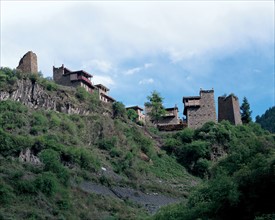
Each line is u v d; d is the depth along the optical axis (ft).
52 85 357.20
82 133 320.50
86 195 220.02
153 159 341.00
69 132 309.83
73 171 248.11
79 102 364.38
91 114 357.20
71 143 293.02
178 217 151.64
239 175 142.92
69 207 198.59
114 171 286.05
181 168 343.87
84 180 247.70
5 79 333.21
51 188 202.59
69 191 214.48
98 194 227.81
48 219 180.24
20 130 278.67
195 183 314.55
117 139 329.31
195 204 152.15
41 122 298.76
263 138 189.06
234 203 135.64
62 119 322.96
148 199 254.06
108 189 249.34
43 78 358.84
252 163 146.00
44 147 256.73
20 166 226.58
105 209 213.87
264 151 168.66
